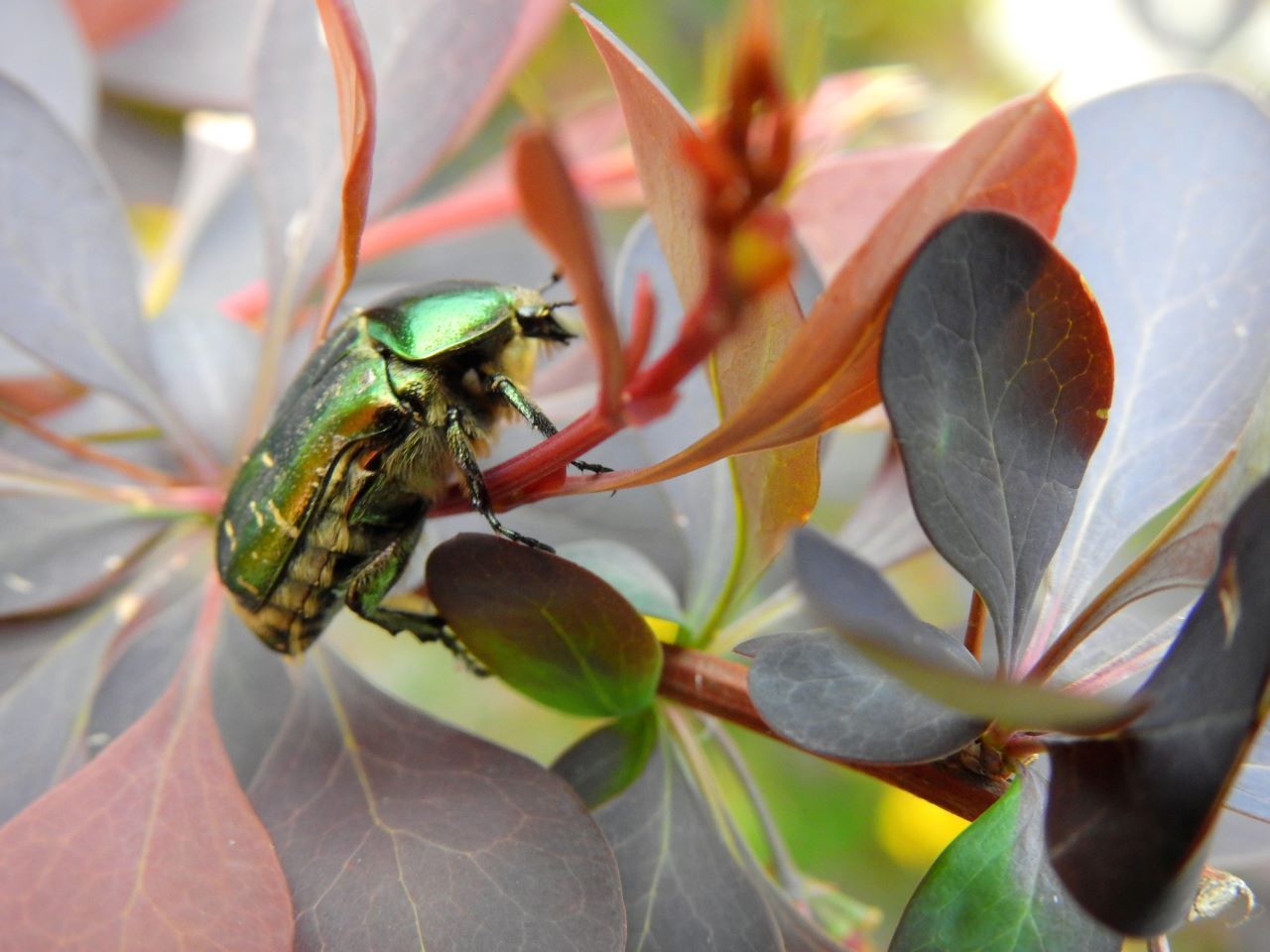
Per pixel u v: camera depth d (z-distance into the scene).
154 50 0.15
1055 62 0.17
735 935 0.11
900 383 0.10
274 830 0.11
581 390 0.13
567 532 0.12
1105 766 0.10
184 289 0.14
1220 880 0.11
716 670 0.11
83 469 0.13
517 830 0.11
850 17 0.18
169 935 0.10
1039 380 0.10
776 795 0.16
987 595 0.10
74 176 0.12
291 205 0.12
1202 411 0.11
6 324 0.12
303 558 0.12
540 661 0.11
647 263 0.12
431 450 0.12
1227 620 0.10
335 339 0.12
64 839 0.11
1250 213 0.11
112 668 0.12
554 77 0.17
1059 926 0.10
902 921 0.10
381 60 0.12
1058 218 0.10
